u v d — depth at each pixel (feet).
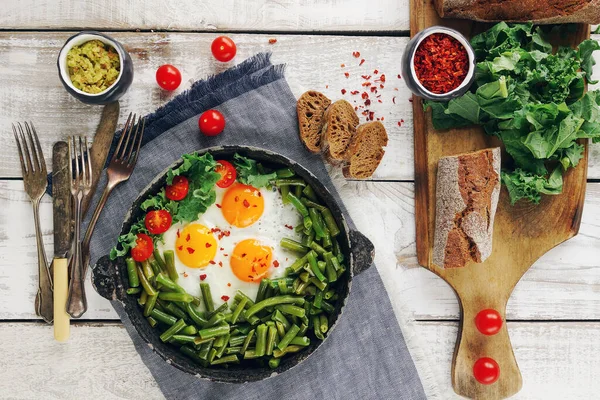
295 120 2.58
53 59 2.59
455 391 2.62
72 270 2.46
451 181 2.46
